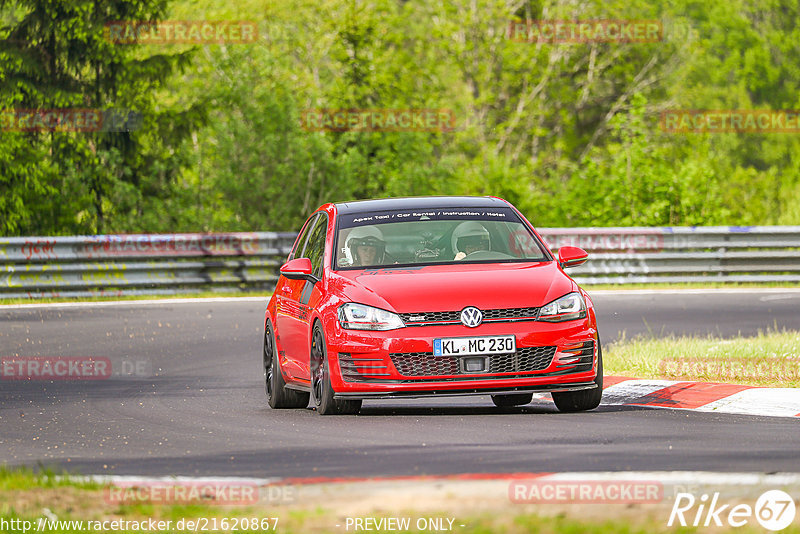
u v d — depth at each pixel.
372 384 32.28
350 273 34.94
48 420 35.72
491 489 20.81
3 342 57.16
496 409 36.19
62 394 42.09
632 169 114.44
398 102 142.12
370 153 126.31
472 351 31.97
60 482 22.88
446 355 31.97
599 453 25.89
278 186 111.81
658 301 74.19
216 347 55.25
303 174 113.94
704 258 87.19
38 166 106.06
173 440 30.53
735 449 26.30
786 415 32.47
